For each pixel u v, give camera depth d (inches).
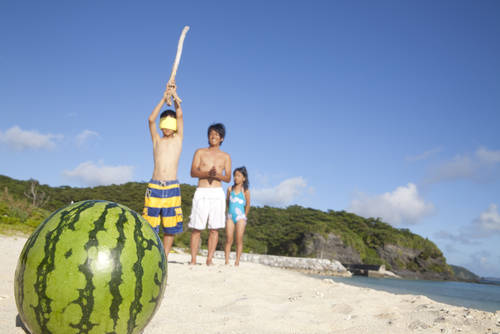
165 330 111.9
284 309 154.3
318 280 261.3
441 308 165.6
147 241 91.4
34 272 81.0
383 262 2591.0
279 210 3503.9
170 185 234.5
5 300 133.0
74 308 79.4
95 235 84.4
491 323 136.7
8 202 764.0
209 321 127.5
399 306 171.9
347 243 2667.3
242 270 272.7
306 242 2657.5
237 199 323.3
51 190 2522.1
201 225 282.2
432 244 2714.1
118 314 83.0
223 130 286.0
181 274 225.5
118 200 2556.6
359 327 131.9
